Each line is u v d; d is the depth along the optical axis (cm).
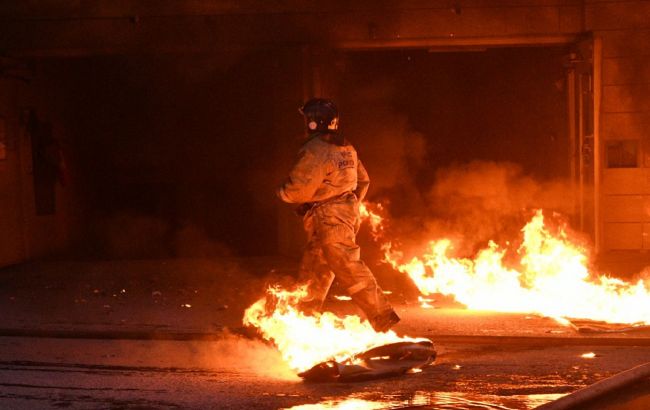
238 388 732
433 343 902
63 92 1767
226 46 1481
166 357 850
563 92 1563
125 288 1291
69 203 1788
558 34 1477
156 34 1484
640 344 880
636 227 1533
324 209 842
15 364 821
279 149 1520
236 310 1100
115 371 795
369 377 755
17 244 1560
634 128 1512
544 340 890
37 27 1489
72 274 1434
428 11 1465
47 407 679
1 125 1503
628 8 1480
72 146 1808
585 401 639
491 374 766
